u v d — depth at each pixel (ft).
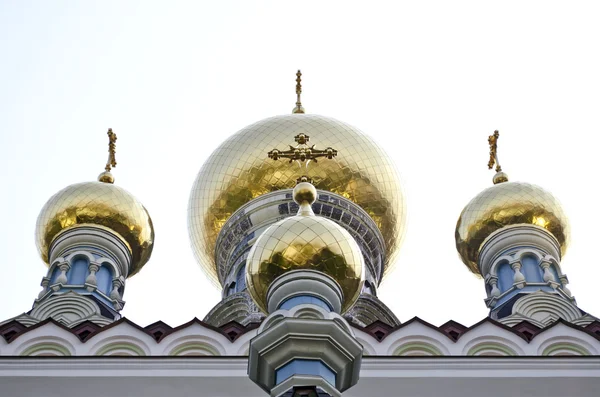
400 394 82.74
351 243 79.51
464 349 88.53
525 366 82.43
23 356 82.17
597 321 104.63
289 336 68.28
